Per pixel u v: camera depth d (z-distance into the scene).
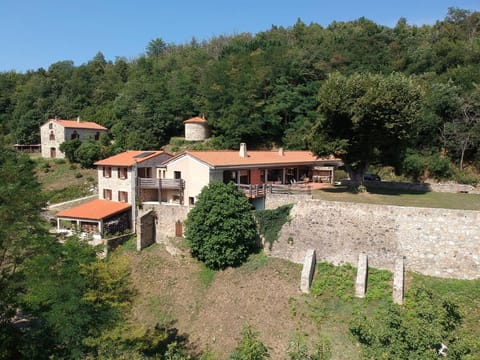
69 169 61.56
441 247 26.66
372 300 25.44
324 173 47.84
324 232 30.27
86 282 19.58
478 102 47.72
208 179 35.72
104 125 76.81
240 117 61.19
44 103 85.88
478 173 47.75
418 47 71.56
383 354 12.07
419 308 14.38
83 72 104.44
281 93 62.38
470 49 63.72
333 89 34.56
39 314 19.77
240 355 14.85
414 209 27.50
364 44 70.88
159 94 71.75
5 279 21.34
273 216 32.12
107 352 18.30
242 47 85.25
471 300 23.97
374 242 28.66
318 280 28.33
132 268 33.72
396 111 32.25
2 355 18.70
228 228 30.31
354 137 35.53
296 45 83.75
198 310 28.16
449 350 12.41
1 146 25.39
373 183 44.75
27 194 20.03
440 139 50.03
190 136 67.56
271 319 25.66
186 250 33.97
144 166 40.41
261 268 30.59
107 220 37.31
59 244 21.19
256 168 40.75
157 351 24.30
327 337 23.20
